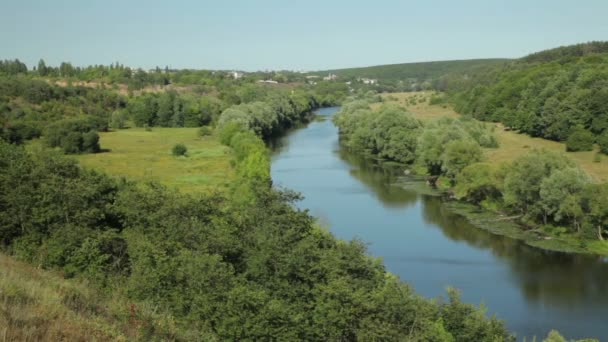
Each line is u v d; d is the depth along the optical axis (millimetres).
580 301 45469
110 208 36500
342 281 29375
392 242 60531
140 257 28078
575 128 100062
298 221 34750
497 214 71250
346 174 96812
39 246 31859
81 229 32156
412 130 107812
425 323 29891
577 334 39719
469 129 105750
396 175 96250
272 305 25250
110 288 27766
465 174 76188
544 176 64500
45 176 37250
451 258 55750
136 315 21906
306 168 102500
